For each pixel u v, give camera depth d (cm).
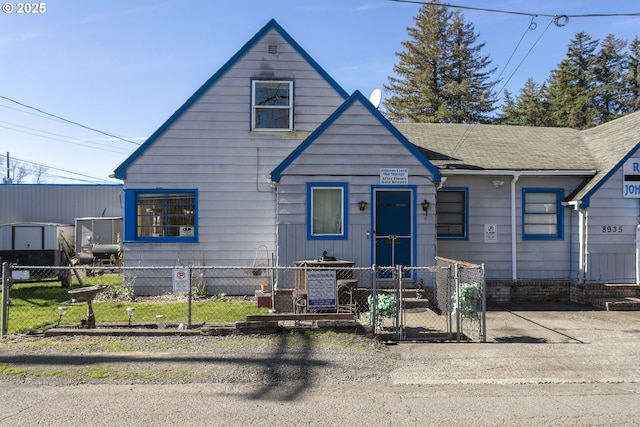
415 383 604
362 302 1020
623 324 956
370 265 1128
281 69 1280
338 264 1011
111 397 541
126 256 1252
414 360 690
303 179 1126
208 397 545
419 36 4112
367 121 1134
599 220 1232
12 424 471
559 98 4319
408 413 511
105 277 1709
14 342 738
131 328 811
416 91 4041
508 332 876
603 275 1232
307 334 788
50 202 2612
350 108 1134
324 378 612
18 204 2591
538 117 4300
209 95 1272
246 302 1142
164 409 511
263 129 1275
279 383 593
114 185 2645
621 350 752
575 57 4553
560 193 1316
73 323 864
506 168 1280
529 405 538
